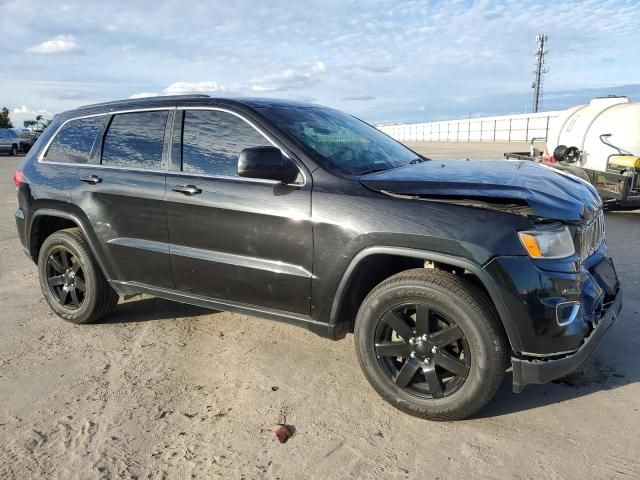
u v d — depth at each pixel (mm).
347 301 3270
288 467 2693
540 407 3168
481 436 2910
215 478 2623
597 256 3449
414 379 3137
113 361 3881
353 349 4012
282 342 4141
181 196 3674
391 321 3082
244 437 2943
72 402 3330
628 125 8547
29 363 3871
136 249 3975
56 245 4504
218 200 3518
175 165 3809
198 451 2830
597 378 3473
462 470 2643
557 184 3221
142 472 2670
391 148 4125
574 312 2836
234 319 4621
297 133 3492
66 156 4457
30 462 2760
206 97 3822
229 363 3812
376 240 2994
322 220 3152
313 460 2744
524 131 60469
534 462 2684
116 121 4203
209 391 3438
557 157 9719
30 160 4695
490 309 2842
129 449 2855
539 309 2738
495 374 2842
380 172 3422
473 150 35844
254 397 3352
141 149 4004
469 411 2955
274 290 3416
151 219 3861
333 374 3629
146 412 3207
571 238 2875
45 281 4660
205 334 4324
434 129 85125
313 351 3980
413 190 3004
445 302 2879
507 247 2744
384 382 3148
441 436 2924
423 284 2924
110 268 4199
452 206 2887
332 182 3215
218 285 3656
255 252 3439
